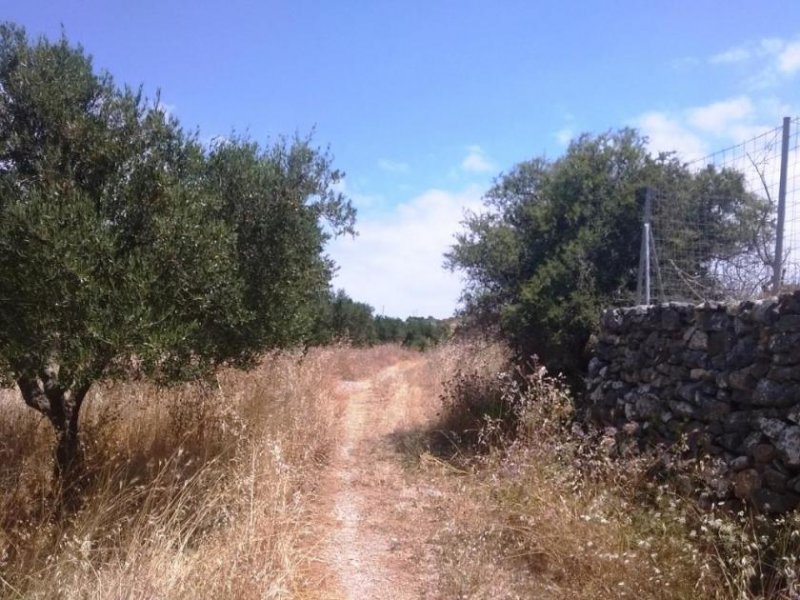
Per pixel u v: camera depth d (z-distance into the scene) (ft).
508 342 32.96
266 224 21.26
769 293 20.54
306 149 22.84
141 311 15.01
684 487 16.84
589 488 17.93
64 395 18.63
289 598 14.07
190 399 22.63
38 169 16.12
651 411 19.99
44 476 18.01
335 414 36.40
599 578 14.15
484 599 14.06
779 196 19.60
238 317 19.34
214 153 20.80
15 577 13.74
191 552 14.73
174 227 16.46
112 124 17.35
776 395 15.11
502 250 32.32
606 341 24.22
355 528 19.58
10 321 14.75
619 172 31.14
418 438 31.63
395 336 114.21
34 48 17.11
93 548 15.06
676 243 25.18
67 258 14.12
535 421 22.58
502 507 18.10
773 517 14.46
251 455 19.69
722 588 13.08
